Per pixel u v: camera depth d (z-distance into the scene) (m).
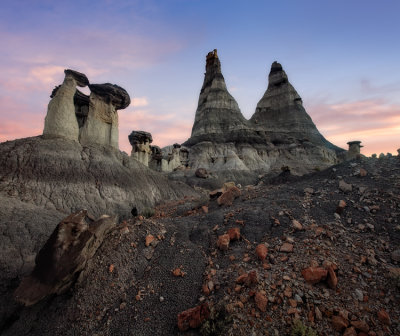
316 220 10.70
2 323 7.71
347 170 15.75
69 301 7.85
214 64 104.94
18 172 22.09
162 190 37.16
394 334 5.14
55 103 29.66
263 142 83.25
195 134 90.25
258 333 5.62
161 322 6.71
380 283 6.63
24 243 12.27
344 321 5.49
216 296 7.21
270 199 14.38
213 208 16.83
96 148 33.03
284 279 7.07
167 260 9.52
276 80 110.12
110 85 38.59
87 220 18.23
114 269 8.90
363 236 9.09
